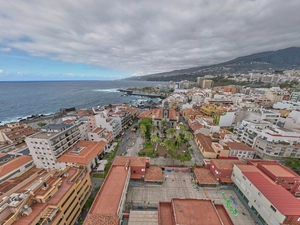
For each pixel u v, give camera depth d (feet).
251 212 155.43
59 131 234.79
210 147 264.11
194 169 211.20
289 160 220.43
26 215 110.73
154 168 208.64
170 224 111.75
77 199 151.33
